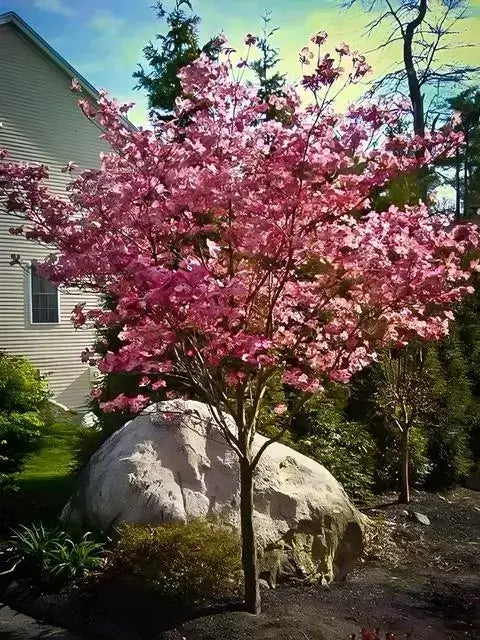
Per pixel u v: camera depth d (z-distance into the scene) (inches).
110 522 206.1
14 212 183.5
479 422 381.4
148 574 179.2
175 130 161.0
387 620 175.2
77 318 178.2
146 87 498.3
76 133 597.0
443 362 369.7
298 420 297.4
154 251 153.5
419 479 326.6
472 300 400.5
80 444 301.9
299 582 195.8
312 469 228.8
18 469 278.7
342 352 169.0
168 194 152.6
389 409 307.4
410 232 157.0
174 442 216.1
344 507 221.8
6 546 213.5
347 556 216.5
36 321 581.3
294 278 175.0
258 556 193.2
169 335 137.3
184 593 174.7
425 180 541.3
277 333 174.1
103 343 278.5
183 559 180.5
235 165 151.5
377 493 309.7
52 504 260.7
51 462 347.3
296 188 144.2
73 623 171.5
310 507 211.9
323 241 155.3
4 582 194.1
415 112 713.0
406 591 198.8
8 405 329.4
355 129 147.7
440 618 179.2
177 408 218.8
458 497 322.0
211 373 183.3
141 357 145.0
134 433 223.9
